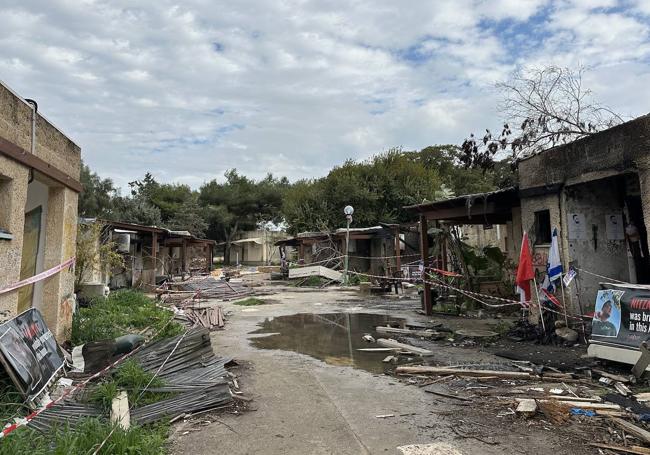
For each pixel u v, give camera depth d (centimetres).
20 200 554
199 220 4562
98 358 591
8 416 384
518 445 369
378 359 703
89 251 1187
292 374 609
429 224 1817
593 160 723
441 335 869
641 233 816
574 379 553
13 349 433
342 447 367
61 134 724
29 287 702
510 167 1367
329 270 2328
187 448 365
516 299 1189
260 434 395
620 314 582
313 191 3500
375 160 3438
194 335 682
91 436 342
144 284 1975
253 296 1791
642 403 453
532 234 884
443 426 413
